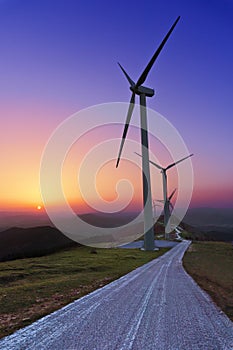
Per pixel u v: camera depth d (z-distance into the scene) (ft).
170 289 60.85
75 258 164.66
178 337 30.22
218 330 32.65
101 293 56.90
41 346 27.68
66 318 37.88
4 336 30.83
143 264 126.82
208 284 68.28
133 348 27.07
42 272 104.63
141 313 40.34
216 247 267.18
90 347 27.32
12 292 61.52
